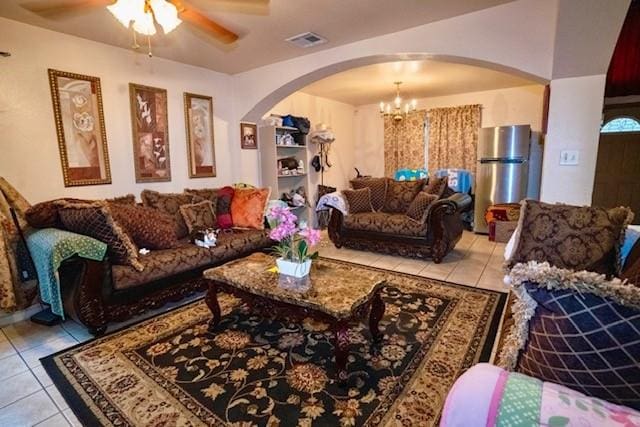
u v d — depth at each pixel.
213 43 3.15
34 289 2.61
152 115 3.50
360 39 3.17
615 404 0.77
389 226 4.00
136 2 1.63
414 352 2.03
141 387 1.76
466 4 2.56
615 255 1.88
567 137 2.76
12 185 2.63
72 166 2.95
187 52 3.40
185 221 3.37
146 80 3.45
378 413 1.55
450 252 4.20
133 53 3.32
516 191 4.96
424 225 3.79
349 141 6.93
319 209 4.57
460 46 2.79
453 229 3.96
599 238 1.92
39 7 1.97
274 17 2.64
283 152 5.29
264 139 4.66
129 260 2.44
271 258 2.58
